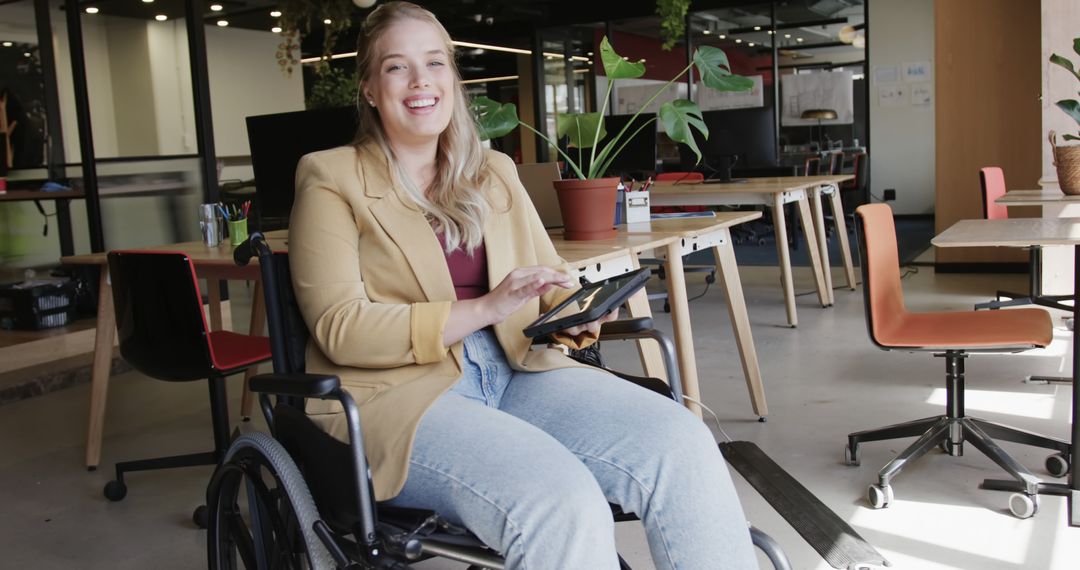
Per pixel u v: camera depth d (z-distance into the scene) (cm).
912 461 274
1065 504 252
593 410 164
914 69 1050
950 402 277
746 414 348
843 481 275
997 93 657
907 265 725
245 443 166
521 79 1388
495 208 188
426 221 176
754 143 666
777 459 296
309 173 175
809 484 274
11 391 434
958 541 232
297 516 150
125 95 623
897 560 223
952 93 667
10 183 652
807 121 1115
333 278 168
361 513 142
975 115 664
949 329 271
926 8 1030
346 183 173
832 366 414
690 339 294
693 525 149
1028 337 253
